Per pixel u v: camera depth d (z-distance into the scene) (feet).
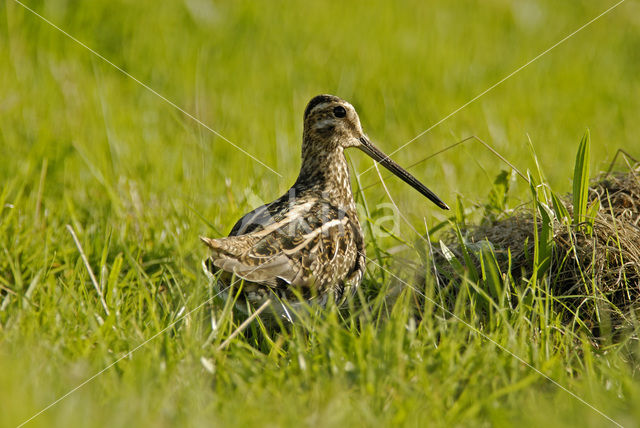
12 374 22.93
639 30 88.12
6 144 47.85
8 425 20.99
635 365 26.48
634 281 30.19
